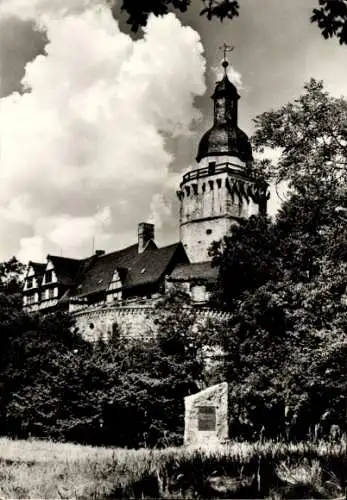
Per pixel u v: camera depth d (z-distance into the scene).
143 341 42.28
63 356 36.22
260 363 37.41
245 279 46.41
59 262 82.56
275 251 42.09
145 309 53.53
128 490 12.62
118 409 33.22
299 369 32.47
